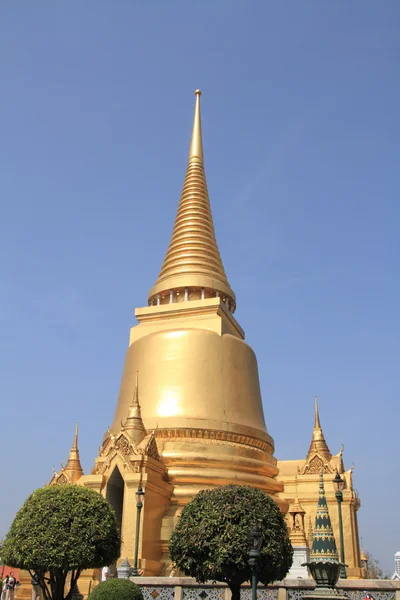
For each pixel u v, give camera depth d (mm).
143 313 57031
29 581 42062
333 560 23062
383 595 26500
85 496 29188
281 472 57031
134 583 25922
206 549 24344
